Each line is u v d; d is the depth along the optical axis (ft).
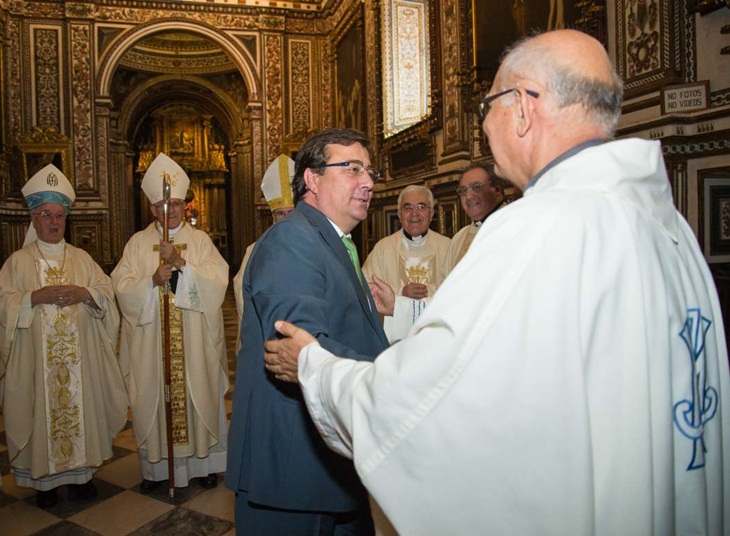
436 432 3.06
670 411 3.02
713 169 11.60
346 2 39.24
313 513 5.36
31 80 40.78
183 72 58.03
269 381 5.25
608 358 2.96
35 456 10.65
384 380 3.25
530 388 2.88
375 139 33.47
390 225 31.58
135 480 12.13
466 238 11.88
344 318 5.26
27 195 11.64
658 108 12.54
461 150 22.67
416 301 7.58
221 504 10.93
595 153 3.25
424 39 32.96
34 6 40.78
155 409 11.36
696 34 12.04
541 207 3.12
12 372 10.89
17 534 9.80
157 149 72.54
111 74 42.19
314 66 45.06
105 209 41.88
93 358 11.54
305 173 5.88
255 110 44.21
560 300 2.92
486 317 2.99
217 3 43.39
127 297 11.39
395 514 3.19
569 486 2.85
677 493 3.15
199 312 11.83
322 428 3.86
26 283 11.32
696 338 3.35
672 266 3.30
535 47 3.49
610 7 14.24
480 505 3.01
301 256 5.05
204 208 74.59
